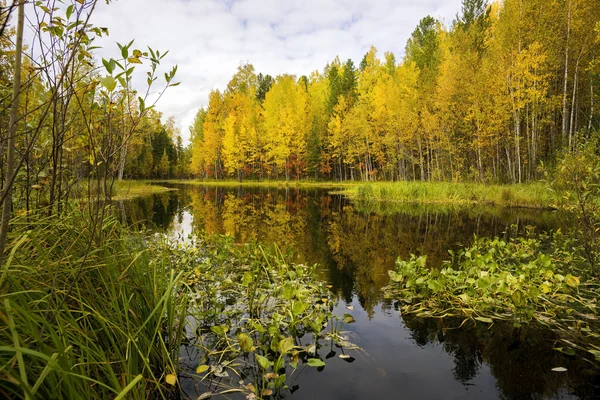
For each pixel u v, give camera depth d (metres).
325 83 39.69
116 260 2.19
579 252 5.07
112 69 1.74
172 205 14.46
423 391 2.04
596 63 13.59
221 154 41.22
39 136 2.39
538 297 3.42
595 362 2.39
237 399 1.93
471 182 17.94
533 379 2.18
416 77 22.66
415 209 13.14
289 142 33.69
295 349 2.56
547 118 15.60
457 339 2.76
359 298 3.75
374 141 26.64
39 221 2.00
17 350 1.05
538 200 12.63
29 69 1.81
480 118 16.61
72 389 1.25
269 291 3.76
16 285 1.46
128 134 2.22
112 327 1.85
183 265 4.26
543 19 14.44
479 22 20.23
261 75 47.22
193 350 2.53
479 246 5.62
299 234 7.98
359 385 2.10
